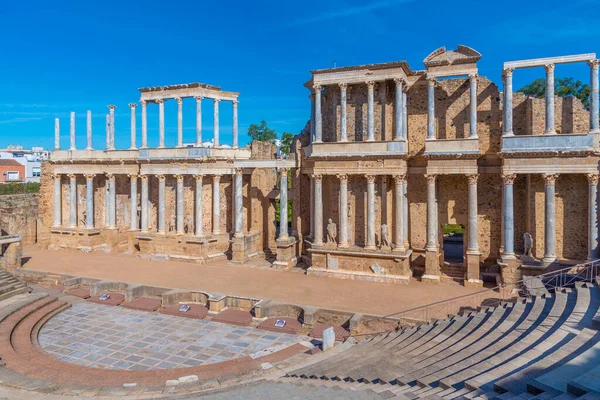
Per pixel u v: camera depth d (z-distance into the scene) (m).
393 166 35.44
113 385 19.72
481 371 15.37
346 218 37.25
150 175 49.28
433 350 19.55
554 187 31.67
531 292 24.22
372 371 18.30
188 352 24.22
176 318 29.52
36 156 142.12
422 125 37.44
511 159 32.34
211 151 45.44
